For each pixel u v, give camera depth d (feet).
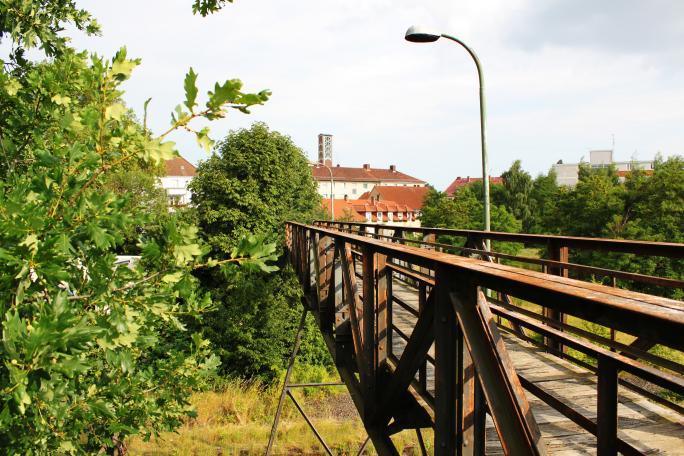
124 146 7.07
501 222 113.09
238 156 62.75
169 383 11.79
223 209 61.21
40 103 9.40
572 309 3.71
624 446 4.39
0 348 5.89
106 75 6.97
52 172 7.25
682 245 11.37
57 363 5.78
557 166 208.33
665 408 8.83
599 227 85.56
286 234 57.67
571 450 7.36
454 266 5.47
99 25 11.62
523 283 4.20
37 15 10.27
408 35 27.32
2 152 9.19
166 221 8.30
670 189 76.33
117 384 9.54
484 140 28.12
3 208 6.15
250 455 41.45
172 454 40.47
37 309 6.88
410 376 8.19
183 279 8.21
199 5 12.17
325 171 259.39
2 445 7.08
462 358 5.79
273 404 53.16
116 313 7.88
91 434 10.24
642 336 3.04
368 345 11.30
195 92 6.01
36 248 6.20
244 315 57.47
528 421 4.61
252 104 6.07
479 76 28.14
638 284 64.69
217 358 12.59
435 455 6.26
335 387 57.00
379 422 11.27
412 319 18.39
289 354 60.70
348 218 109.40
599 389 4.33
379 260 10.82
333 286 18.56
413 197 238.27
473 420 5.78
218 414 49.70
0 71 8.93
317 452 42.19
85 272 8.31
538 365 11.98
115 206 7.57
